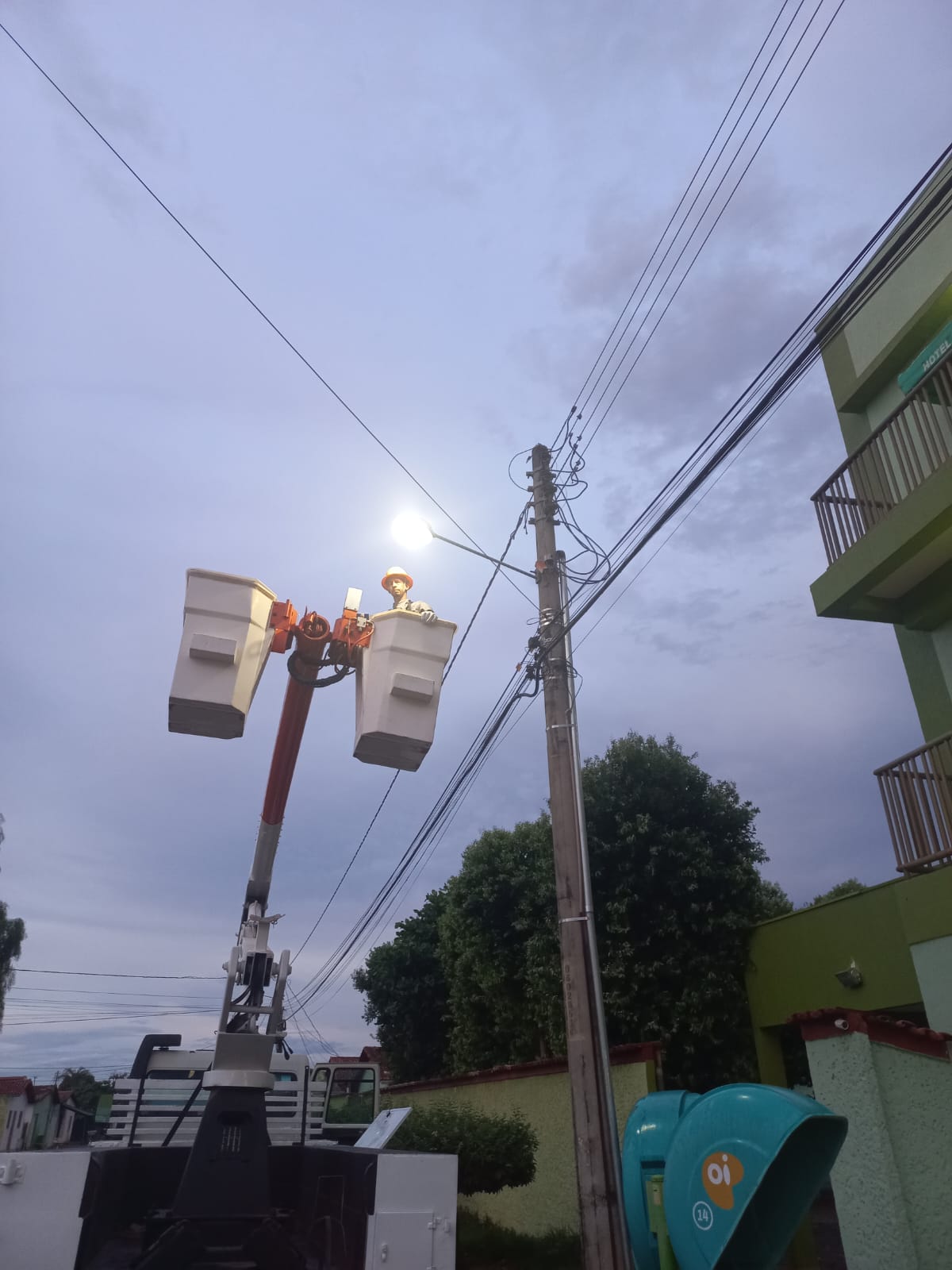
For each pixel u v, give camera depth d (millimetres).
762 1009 11523
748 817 12961
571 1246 10172
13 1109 38250
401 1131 9977
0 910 35031
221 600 6129
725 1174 4703
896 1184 6000
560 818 7980
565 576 9148
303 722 7035
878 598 10484
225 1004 6559
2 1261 4715
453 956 16953
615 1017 11812
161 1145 7008
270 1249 5535
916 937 8625
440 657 6578
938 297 10422
